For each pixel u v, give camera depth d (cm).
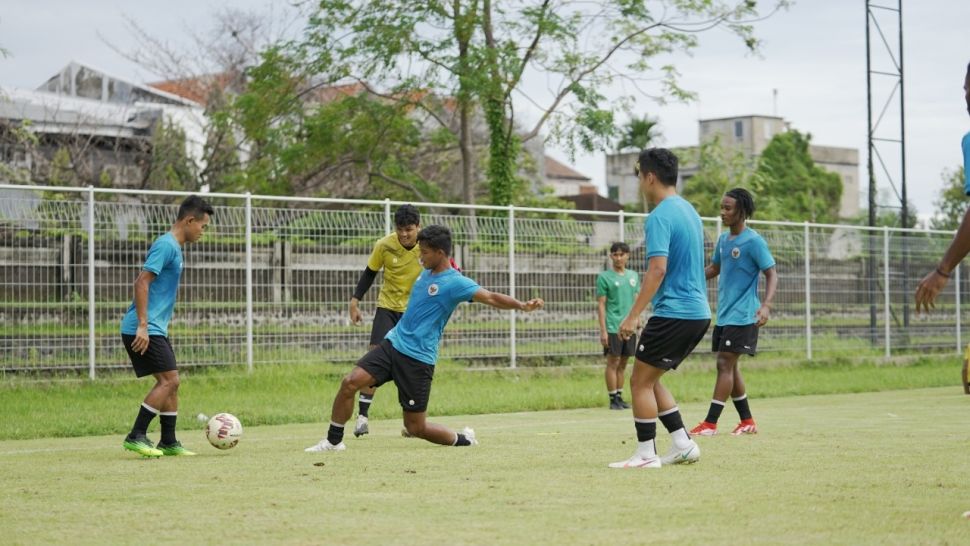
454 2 3659
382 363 1184
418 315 1180
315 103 4619
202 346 2069
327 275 2195
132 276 2017
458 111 3981
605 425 1571
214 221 2078
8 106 5025
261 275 2125
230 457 1141
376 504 787
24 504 802
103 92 6556
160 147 4875
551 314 2453
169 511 763
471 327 2342
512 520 713
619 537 650
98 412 1730
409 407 1184
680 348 998
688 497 808
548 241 2455
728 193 1418
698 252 1009
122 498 829
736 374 1385
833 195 9175
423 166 5338
